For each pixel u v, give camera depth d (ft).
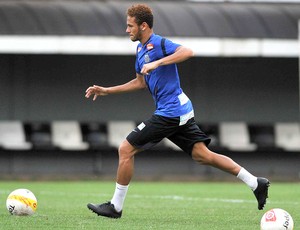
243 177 96.99
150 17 96.17
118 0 287.07
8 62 270.87
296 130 280.51
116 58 276.41
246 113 280.72
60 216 104.73
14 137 267.80
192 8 277.23
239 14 273.13
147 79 97.25
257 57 280.10
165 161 275.18
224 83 280.31
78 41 258.78
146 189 200.44
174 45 95.09
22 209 99.55
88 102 274.98
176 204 137.90
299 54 264.11
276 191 192.13
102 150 272.92
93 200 150.41
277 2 284.41
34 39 256.32
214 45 264.52
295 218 106.32
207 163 97.55
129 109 277.23
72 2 275.59
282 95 281.54
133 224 93.71
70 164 272.31
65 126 273.13
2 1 270.26
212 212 117.70
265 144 276.82
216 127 280.31
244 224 96.12
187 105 96.43
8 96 271.08
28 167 270.26
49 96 273.33
